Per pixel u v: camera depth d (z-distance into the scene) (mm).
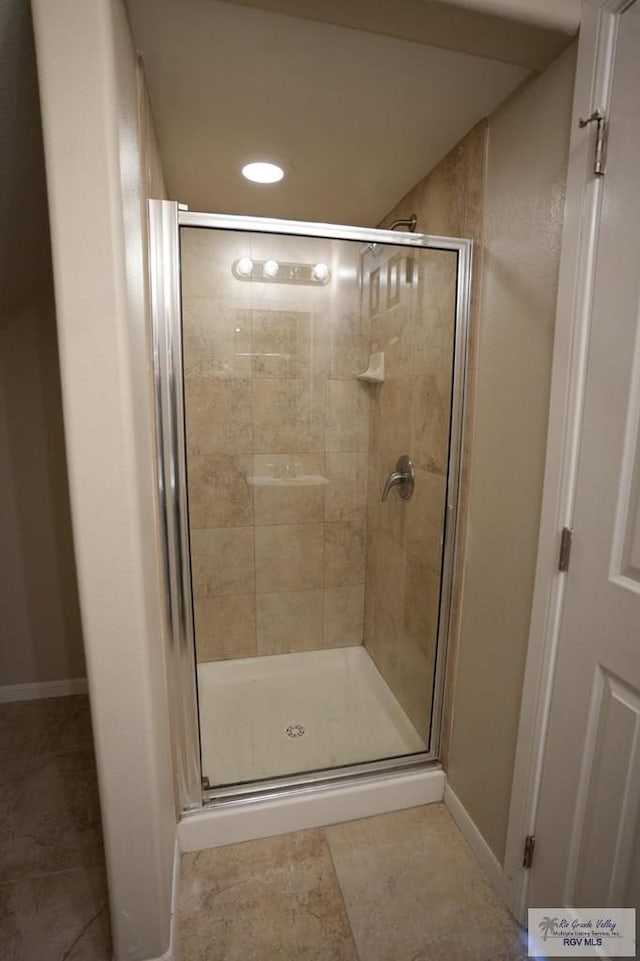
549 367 1045
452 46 968
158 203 1187
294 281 1943
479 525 1347
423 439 1682
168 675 1313
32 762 1752
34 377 1934
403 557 1878
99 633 910
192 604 1365
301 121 1279
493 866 1302
